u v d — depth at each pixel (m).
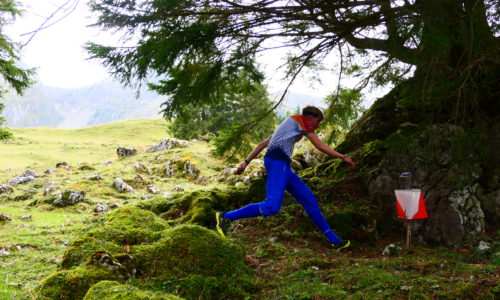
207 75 4.96
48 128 49.12
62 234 6.18
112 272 3.42
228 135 6.44
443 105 5.34
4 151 29.20
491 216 4.95
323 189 6.24
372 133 7.38
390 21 3.86
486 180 5.26
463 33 3.81
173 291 3.23
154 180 14.62
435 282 3.15
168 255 3.72
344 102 6.85
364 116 7.80
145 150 22.55
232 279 3.50
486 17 3.94
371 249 4.77
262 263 4.10
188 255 3.73
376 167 6.03
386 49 4.16
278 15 4.75
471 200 4.83
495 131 5.52
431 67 4.14
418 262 3.82
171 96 5.05
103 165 19.30
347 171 6.47
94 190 11.58
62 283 3.25
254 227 5.29
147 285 3.31
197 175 15.51
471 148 4.50
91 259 3.54
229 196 6.20
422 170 5.18
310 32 5.21
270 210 3.93
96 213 8.70
